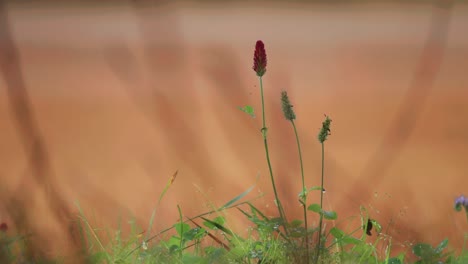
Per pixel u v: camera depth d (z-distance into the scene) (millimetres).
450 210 3533
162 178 4629
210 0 19938
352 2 19125
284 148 3533
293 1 20062
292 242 3139
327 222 3416
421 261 3170
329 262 3174
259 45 3148
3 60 3154
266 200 3623
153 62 5301
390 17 17250
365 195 3516
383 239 3305
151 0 3863
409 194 3930
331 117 8375
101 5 18359
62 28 16094
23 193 3154
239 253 3148
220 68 4715
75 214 3221
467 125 7133
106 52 12719
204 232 3207
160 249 3168
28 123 3148
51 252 3152
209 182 3711
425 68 4090
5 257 3105
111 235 3299
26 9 17781
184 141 3840
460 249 3283
